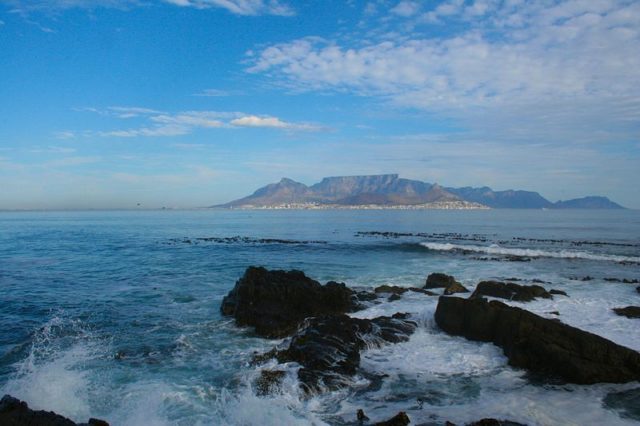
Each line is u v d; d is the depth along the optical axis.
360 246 58.56
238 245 61.72
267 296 22.20
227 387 13.24
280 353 15.58
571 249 54.62
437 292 26.61
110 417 11.38
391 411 11.68
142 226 121.00
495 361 15.26
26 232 92.06
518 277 33.47
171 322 20.86
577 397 12.47
